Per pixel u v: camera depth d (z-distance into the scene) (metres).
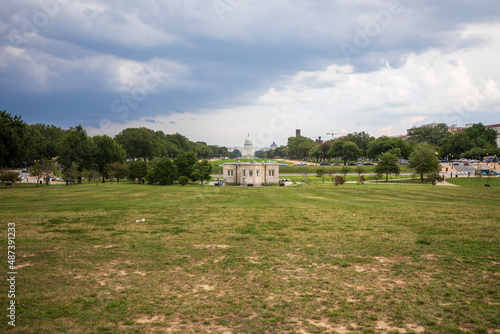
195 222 32.28
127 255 20.55
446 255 20.16
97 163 112.00
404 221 31.95
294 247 22.53
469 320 12.40
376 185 90.44
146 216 35.78
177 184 113.81
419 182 110.38
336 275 17.09
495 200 53.12
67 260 19.36
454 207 42.97
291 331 11.79
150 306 13.70
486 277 16.45
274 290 15.26
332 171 151.12
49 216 34.75
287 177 153.25
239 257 20.23
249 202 50.81
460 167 162.88
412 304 13.73
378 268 18.09
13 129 88.62
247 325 12.23
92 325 12.18
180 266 18.62
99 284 15.92
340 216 35.69
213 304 13.88
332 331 11.79
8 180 79.06
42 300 14.11
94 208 41.84
